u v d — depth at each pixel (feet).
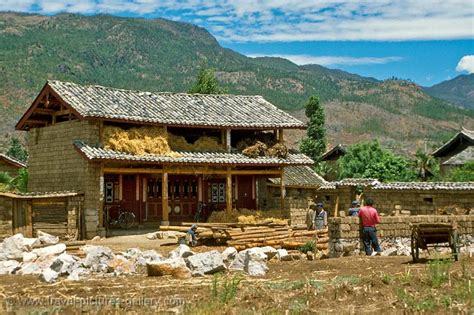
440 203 124.06
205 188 137.90
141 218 128.57
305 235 88.38
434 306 39.40
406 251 70.59
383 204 134.31
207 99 144.56
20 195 100.94
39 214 103.71
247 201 143.84
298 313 38.78
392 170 202.90
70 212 107.76
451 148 208.85
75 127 120.37
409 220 73.51
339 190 149.69
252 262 57.82
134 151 120.06
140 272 60.75
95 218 111.96
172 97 139.33
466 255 60.90
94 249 62.64
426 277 47.42
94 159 111.55
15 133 485.97
